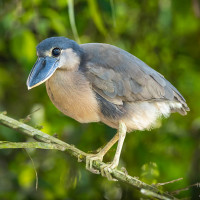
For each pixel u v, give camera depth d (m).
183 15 11.70
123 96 8.88
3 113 7.82
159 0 12.16
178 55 12.48
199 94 12.18
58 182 10.77
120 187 9.68
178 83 12.22
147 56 12.30
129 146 10.99
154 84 9.06
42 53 8.52
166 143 11.52
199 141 11.88
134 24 12.48
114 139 9.09
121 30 12.40
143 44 12.38
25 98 11.97
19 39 10.70
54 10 11.91
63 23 11.55
